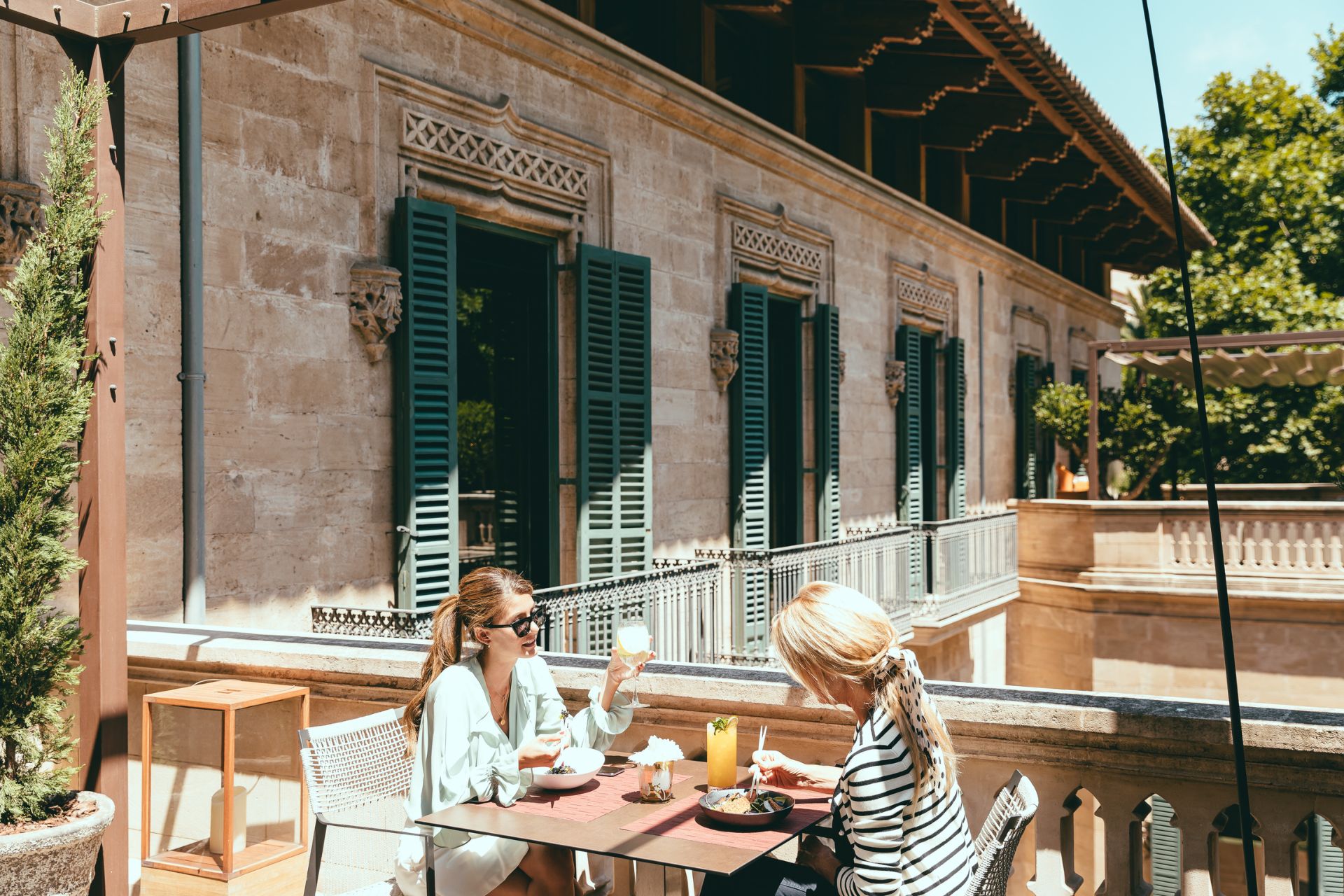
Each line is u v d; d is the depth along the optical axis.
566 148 9.29
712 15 11.80
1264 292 28.88
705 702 3.88
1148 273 31.69
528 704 3.62
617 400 9.70
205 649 4.84
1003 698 3.60
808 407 13.40
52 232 3.81
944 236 17.00
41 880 3.49
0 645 3.65
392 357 7.66
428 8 7.87
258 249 6.70
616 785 3.34
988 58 13.62
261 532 6.72
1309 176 31.06
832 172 13.53
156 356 6.12
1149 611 17.03
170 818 4.55
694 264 11.13
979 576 16.48
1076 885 3.53
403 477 7.60
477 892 3.31
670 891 3.82
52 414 3.80
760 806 2.95
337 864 4.66
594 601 8.35
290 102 6.89
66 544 5.15
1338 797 3.17
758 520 11.95
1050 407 21.78
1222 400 26.67
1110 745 3.42
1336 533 15.98
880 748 2.56
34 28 3.78
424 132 7.85
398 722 3.92
